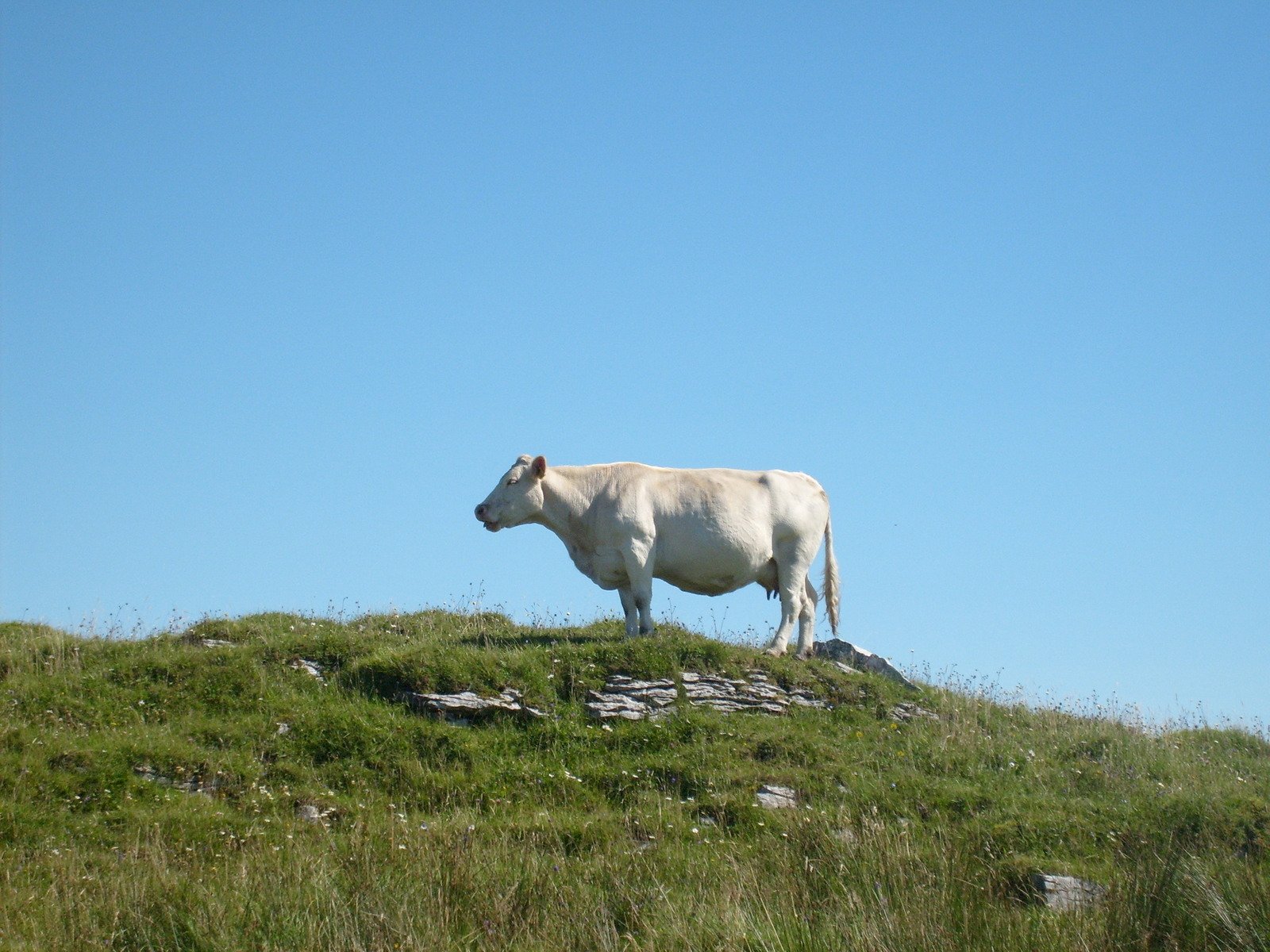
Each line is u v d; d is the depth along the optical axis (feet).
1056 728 59.21
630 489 62.18
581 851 40.45
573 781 48.39
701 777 48.47
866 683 59.77
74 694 52.29
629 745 51.85
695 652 58.54
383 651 57.11
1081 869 39.19
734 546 61.93
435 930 32.17
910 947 30.53
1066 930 32.42
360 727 50.93
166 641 60.13
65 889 34.91
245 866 36.52
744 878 35.47
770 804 46.47
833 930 31.30
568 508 62.69
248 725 51.03
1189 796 47.67
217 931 32.09
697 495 62.34
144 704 52.24
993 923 32.19
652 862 38.04
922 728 56.54
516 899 34.63
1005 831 43.27
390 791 47.91
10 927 32.19
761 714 55.98
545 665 56.75
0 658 55.36
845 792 47.65
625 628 63.00
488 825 43.04
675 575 62.95
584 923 32.86
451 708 53.47
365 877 35.14
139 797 44.98
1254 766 58.13
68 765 45.93
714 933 31.48
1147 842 40.24
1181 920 32.76
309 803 45.88
